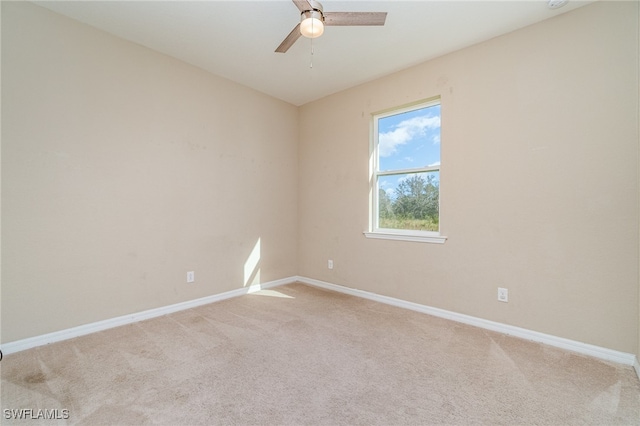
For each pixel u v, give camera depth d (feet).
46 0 7.18
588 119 7.21
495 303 8.59
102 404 5.27
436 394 5.63
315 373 6.33
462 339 8.00
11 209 7.09
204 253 10.85
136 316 9.16
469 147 9.06
